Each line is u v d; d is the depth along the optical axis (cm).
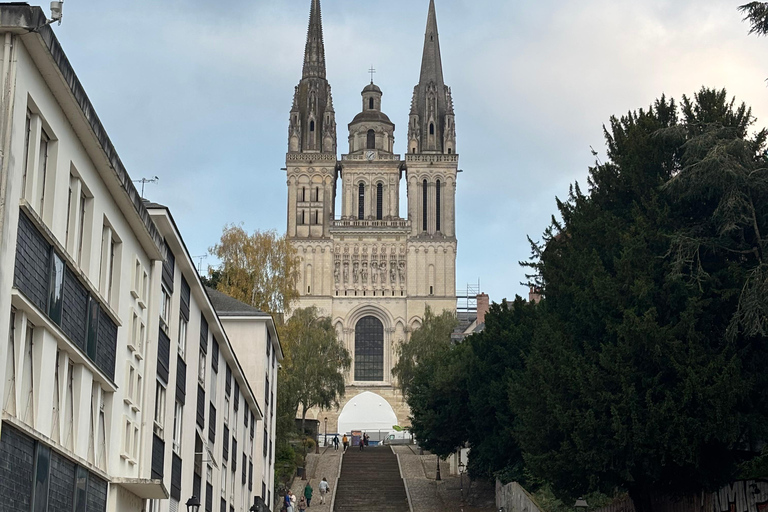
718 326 3734
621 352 3662
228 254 7556
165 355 3212
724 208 3525
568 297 4247
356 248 13400
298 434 9131
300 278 13250
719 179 3484
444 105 13962
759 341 3644
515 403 4175
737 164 3438
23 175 1806
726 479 3578
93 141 2161
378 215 13612
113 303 2588
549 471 3772
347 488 7375
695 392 3484
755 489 3353
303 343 9238
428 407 6612
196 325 3716
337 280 13325
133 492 2788
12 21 1688
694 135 3894
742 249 3659
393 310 13275
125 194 2472
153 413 2952
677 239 3650
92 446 2375
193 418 3634
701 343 3631
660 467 3628
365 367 13212
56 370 2056
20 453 1794
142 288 2911
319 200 13475
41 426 1912
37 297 1866
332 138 13612
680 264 3609
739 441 3588
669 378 3666
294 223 13388
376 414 12850
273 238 7688
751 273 3447
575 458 3675
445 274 13338
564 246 4619
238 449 4897
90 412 2311
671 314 3747
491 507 6359
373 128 14088
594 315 3916
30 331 1895
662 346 3600
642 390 3653
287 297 7506
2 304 1653
